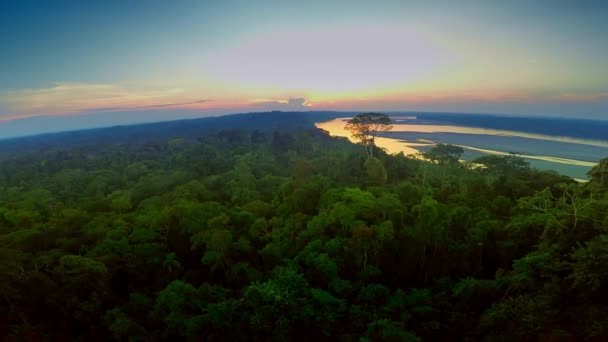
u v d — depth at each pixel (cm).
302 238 2798
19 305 2280
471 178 4709
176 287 2252
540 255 1914
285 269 2400
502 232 2692
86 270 2409
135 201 5403
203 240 2830
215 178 6153
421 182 5369
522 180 4288
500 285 2089
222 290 2436
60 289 2394
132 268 2753
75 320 2364
